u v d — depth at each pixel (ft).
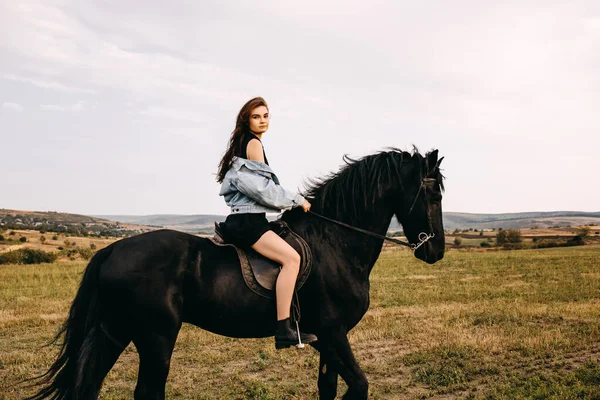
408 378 17.72
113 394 16.29
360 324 27.76
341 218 12.07
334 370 11.46
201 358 20.92
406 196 12.43
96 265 10.41
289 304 10.73
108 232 362.33
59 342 24.18
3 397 15.89
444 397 15.70
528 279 53.11
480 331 24.88
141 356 10.22
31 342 24.47
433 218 12.35
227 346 23.35
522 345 21.12
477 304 34.76
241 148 11.39
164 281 10.09
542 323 27.02
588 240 214.69
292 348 22.33
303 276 11.07
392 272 66.03
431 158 12.36
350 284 11.57
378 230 12.43
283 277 10.73
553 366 18.47
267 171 11.16
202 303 10.48
